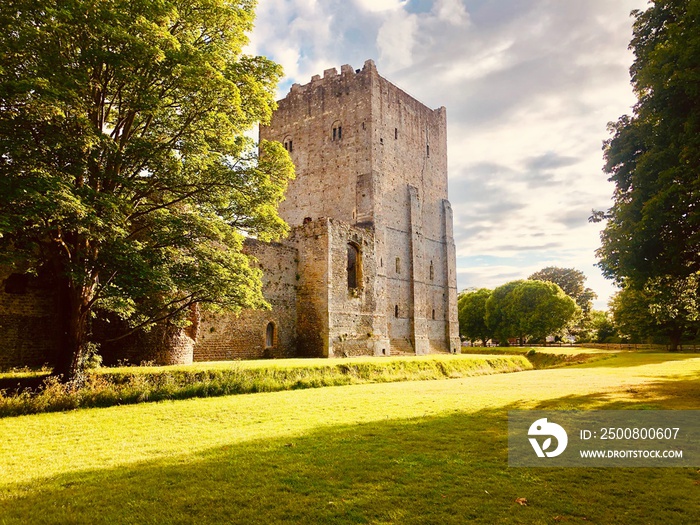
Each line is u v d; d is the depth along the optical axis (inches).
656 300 738.8
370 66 1863.9
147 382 599.2
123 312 618.8
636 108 631.2
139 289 537.6
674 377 755.4
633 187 573.3
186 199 659.4
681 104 531.5
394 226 1892.2
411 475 262.1
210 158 632.4
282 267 1306.6
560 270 3262.8
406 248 1947.6
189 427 413.1
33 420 448.5
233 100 575.8
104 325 834.2
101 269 544.1
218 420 445.1
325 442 342.0
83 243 567.8
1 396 497.4
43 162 480.1
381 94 1908.2
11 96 438.6
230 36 642.2
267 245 1267.2
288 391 685.3
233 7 645.3
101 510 217.3
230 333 1140.5
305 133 2003.0
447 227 2230.6
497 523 199.0
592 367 1098.1
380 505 219.8
